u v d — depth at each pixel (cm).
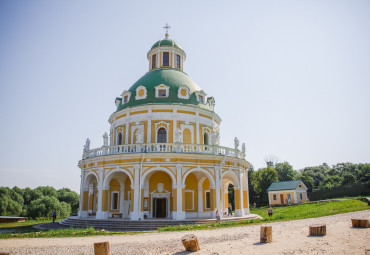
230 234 1719
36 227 2973
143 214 2802
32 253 1364
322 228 1379
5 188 7981
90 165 3241
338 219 2058
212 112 3719
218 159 3072
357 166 10025
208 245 1352
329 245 1165
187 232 1938
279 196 6431
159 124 3359
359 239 1238
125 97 3797
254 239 1434
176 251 1275
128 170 2911
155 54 4278
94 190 3828
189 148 3078
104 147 3127
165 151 2903
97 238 1814
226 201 3878
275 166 9081
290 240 1316
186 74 4253
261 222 2397
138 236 1844
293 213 3316
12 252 1395
